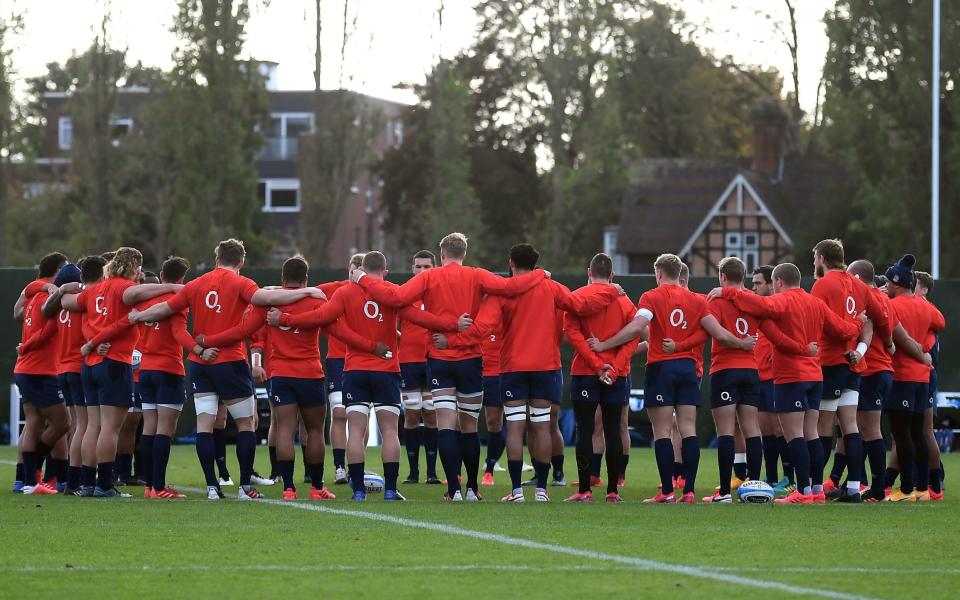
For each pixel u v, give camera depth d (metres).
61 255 51.47
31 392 50.41
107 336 46.94
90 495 48.53
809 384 47.16
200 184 173.38
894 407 49.19
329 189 175.50
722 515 42.66
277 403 47.78
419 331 57.78
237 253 47.00
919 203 158.88
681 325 47.03
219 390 47.28
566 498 50.00
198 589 28.70
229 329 46.66
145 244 184.75
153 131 177.62
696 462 47.38
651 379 47.50
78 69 180.38
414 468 59.22
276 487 55.19
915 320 49.53
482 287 46.72
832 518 41.94
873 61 162.25
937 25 128.50
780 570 31.45
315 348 48.09
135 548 34.34
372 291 46.19
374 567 31.56
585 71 185.00
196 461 71.94
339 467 57.25
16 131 187.88
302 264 47.69
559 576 30.42
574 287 84.94
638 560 32.75
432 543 35.50
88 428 48.44
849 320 47.47
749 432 47.94
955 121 157.12
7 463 68.62
